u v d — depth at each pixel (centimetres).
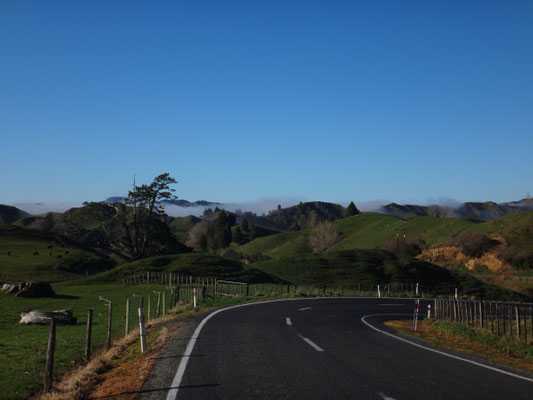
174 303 3062
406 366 990
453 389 788
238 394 723
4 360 1291
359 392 745
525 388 820
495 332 1855
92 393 829
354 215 18762
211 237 19612
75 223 12225
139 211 9631
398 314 2820
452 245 10950
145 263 7138
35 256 9119
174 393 730
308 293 4306
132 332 1680
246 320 1927
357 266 7969
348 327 1838
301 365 966
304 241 16312
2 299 3525
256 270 7531
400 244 12175
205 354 1088
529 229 10531
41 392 954
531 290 7319
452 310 2356
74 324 2319
